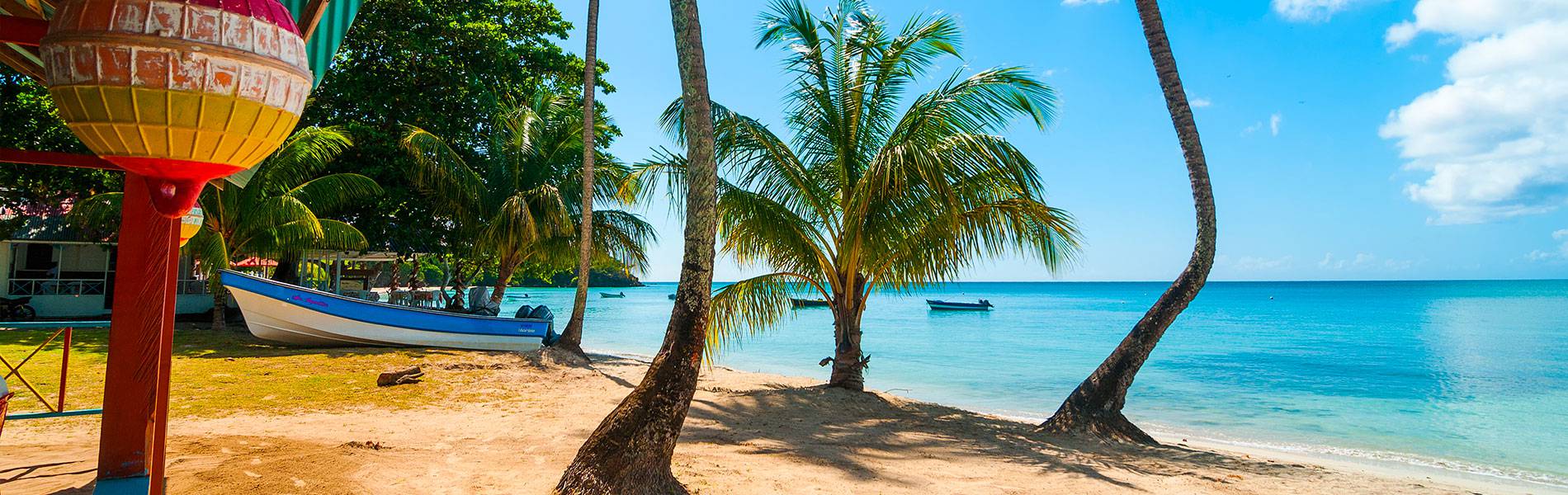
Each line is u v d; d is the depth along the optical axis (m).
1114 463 7.67
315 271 27.14
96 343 14.09
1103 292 145.75
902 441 8.23
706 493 5.38
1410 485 7.45
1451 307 66.00
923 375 19.58
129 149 1.48
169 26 1.40
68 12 1.42
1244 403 15.54
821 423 9.06
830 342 30.67
